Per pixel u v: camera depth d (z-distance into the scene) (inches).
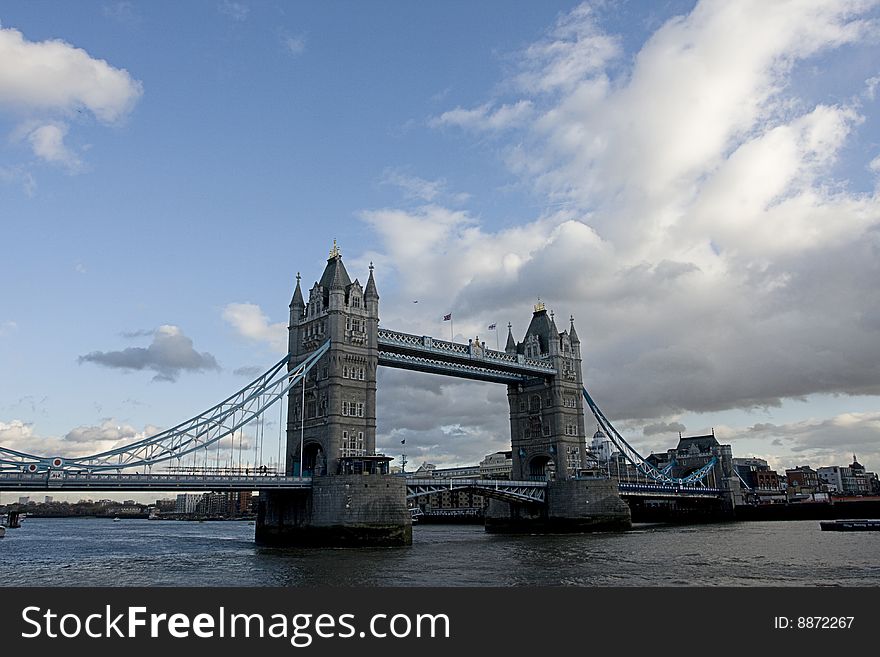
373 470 4042.8
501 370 5570.9
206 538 5930.1
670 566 2741.1
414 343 4798.2
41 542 5265.8
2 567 2977.4
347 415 4239.7
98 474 3395.7
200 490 3688.5
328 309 4367.6
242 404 4084.6
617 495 5467.5
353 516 3794.3
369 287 4579.2
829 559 2945.4
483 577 2459.4
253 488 3774.6
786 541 3998.5
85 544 4899.1
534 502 5423.2
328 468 4104.3
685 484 7362.2
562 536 4776.1
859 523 5344.5
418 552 3469.5
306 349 4503.0
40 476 3238.2
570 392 5861.2
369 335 4475.9
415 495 4439.0
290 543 4033.0
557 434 5674.2
